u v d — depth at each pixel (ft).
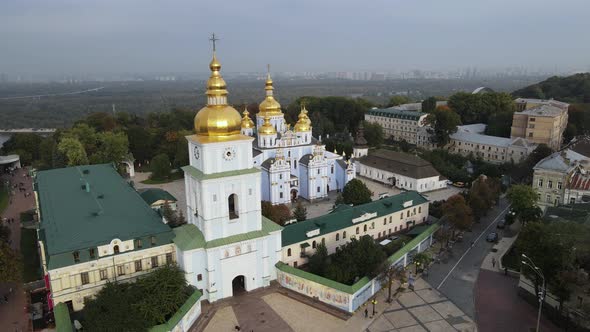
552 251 231.71
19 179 558.97
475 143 629.10
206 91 242.99
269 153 451.12
